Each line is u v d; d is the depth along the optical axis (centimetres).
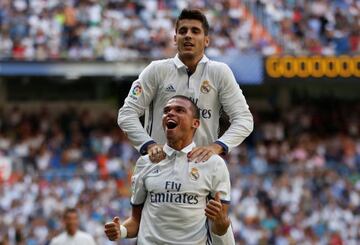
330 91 4297
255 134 4084
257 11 4259
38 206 3186
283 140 4053
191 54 1109
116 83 4228
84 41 3984
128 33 4056
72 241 2055
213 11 4225
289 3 4338
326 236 3303
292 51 4047
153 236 1060
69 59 3841
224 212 1037
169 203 1053
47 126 4041
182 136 1060
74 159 3744
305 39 4197
